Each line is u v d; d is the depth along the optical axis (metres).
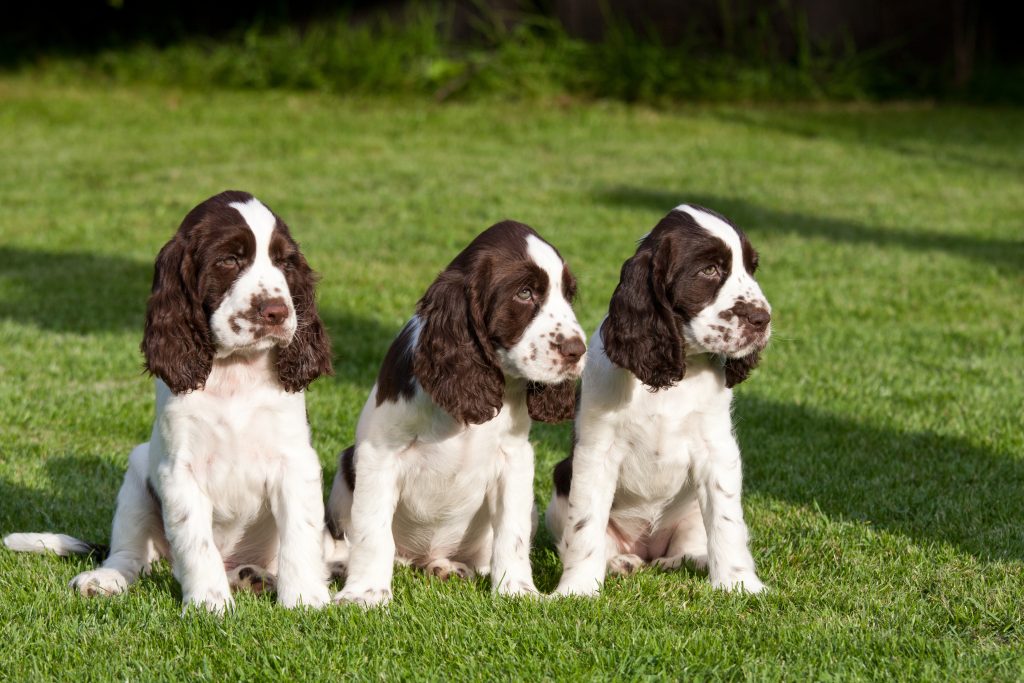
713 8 24.25
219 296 4.64
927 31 25.55
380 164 16.77
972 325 10.01
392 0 24.25
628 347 5.01
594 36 23.95
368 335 9.50
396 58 22.33
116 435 7.27
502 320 4.74
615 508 5.56
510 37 23.45
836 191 15.98
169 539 4.81
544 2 23.73
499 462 5.09
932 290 11.13
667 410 5.15
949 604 4.89
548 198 14.93
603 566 5.17
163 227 13.23
